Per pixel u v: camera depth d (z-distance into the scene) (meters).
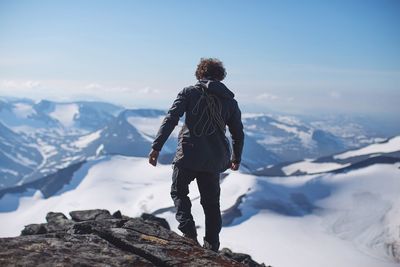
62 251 3.25
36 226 6.77
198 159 4.51
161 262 3.48
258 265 7.06
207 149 4.54
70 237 3.58
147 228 4.24
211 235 4.80
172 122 4.47
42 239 3.43
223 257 3.72
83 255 3.25
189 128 4.57
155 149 4.42
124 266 3.21
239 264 3.63
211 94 4.58
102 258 3.27
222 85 4.65
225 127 4.68
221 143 4.62
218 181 4.80
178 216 4.66
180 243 3.91
